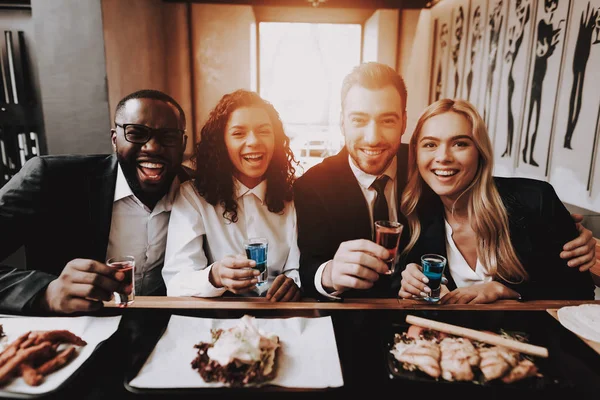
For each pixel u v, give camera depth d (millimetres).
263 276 1331
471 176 1522
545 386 807
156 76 4777
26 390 774
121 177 1633
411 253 1656
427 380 820
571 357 919
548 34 2646
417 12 5172
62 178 1571
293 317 1081
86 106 3232
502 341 941
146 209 1660
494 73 3463
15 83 3287
